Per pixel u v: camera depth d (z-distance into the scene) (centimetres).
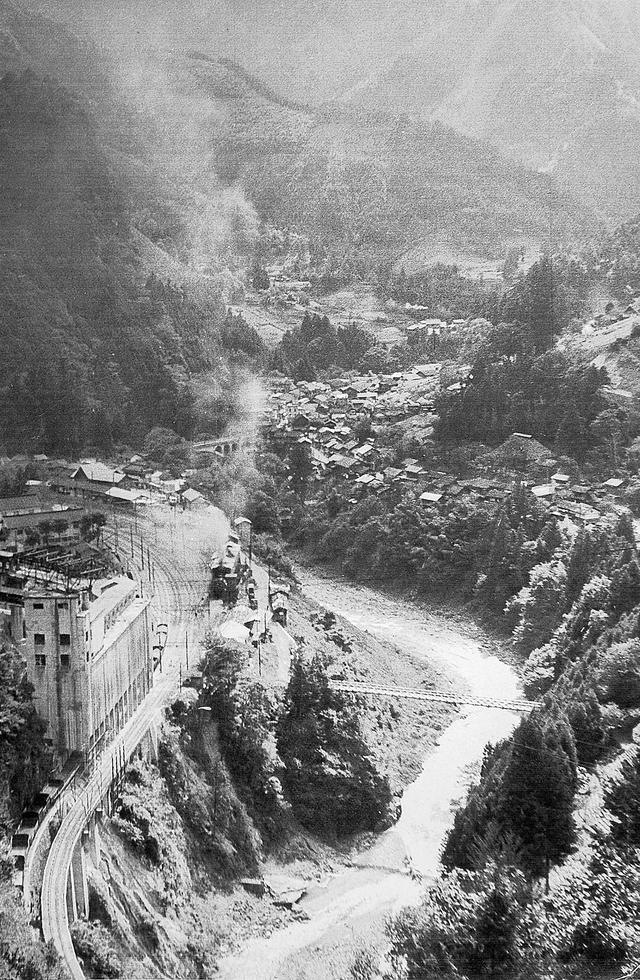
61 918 10631
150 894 12369
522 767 14438
